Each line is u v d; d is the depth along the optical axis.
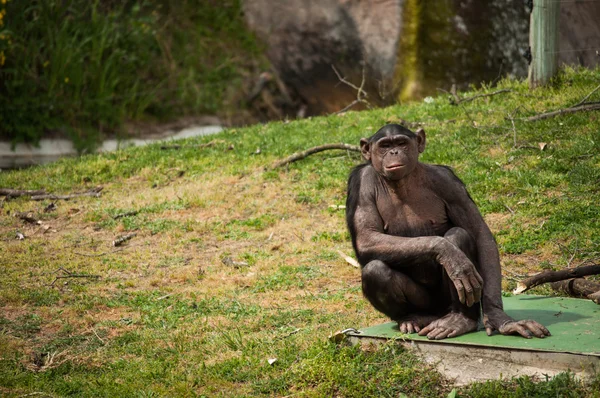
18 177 40.59
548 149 32.78
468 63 55.62
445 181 17.78
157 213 33.75
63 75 58.66
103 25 62.94
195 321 22.59
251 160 38.94
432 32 55.69
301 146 39.66
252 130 45.31
